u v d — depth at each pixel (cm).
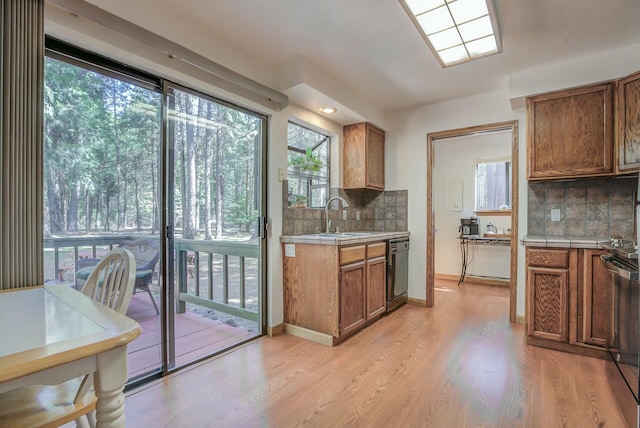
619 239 239
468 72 285
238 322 282
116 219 190
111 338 80
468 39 227
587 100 257
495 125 331
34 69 143
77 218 174
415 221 384
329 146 378
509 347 254
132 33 172
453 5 191
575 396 184
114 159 188
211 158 243
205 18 206
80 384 109
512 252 316
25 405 102
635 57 240
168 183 214
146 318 204
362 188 370
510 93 286
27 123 142
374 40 233
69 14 157
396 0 189
